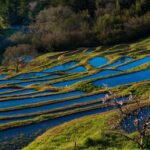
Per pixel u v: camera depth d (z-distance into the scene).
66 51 197.88
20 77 150.75
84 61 168.12
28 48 194.75
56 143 67.31
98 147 60.19
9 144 73.00
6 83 137.38
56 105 98.94
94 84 117.19
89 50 194.50
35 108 97.31
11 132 79.56
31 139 75.25
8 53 190.38
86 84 116.44
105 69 141.62
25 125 82.81
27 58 191.88
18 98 107.38
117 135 63.69
